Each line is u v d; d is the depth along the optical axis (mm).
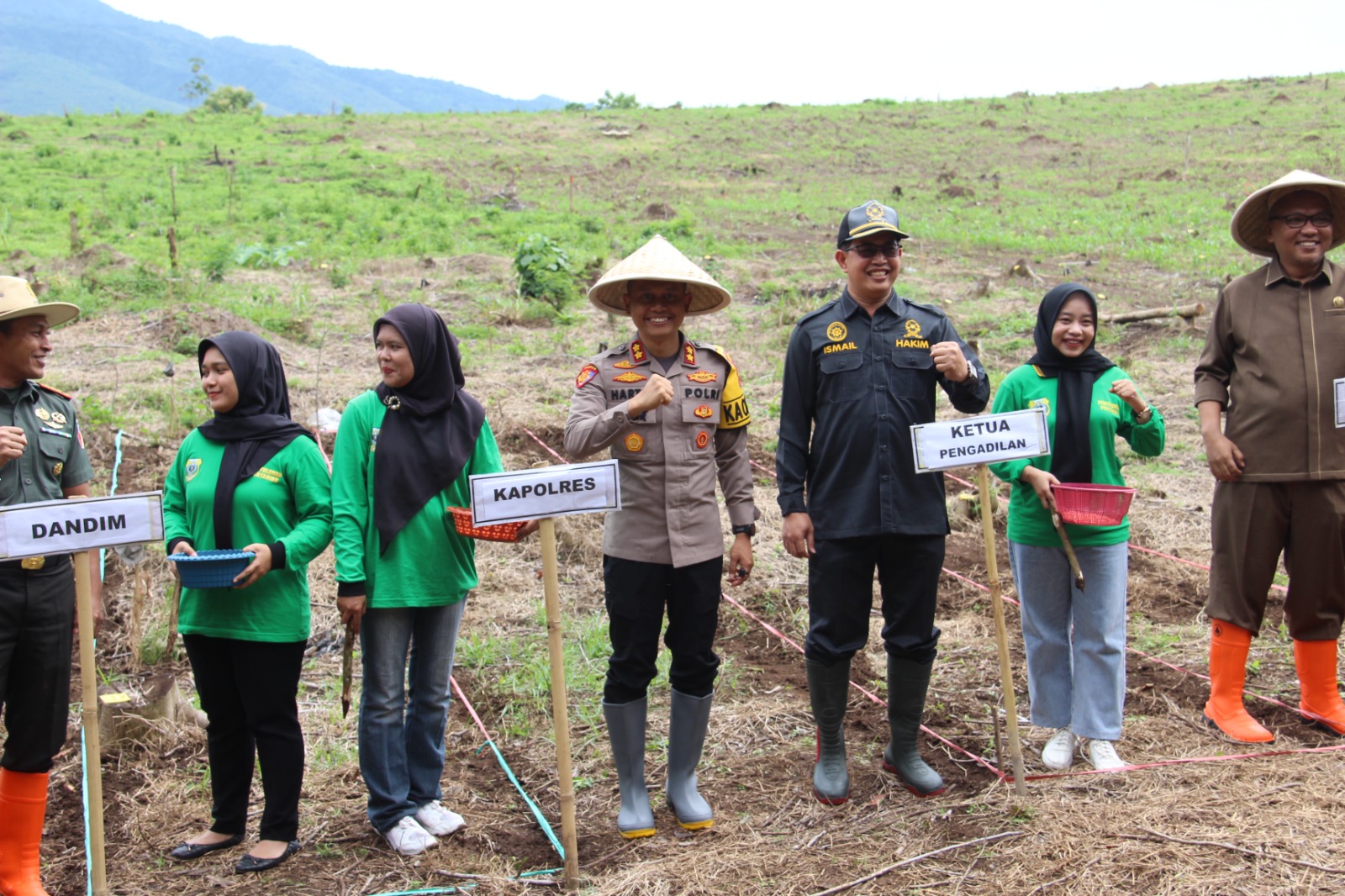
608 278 3791
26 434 3547
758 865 3541
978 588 6441
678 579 3799
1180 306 13609
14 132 38594
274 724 3664
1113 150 35531
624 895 3383
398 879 3566
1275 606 5938
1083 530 4195
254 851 3666
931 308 4086
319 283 15828
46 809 4105
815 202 28906
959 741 4555
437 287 15406
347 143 38656
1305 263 4520
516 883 3504
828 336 3998
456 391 3865
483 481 3320
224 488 3674
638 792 3879
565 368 11047
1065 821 3648
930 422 3988
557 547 6930
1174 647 5496
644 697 3887
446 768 4438
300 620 3695
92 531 3158
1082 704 4215
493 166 35219
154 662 5527
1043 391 4379
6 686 3459
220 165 33531
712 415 3881
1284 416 4469
